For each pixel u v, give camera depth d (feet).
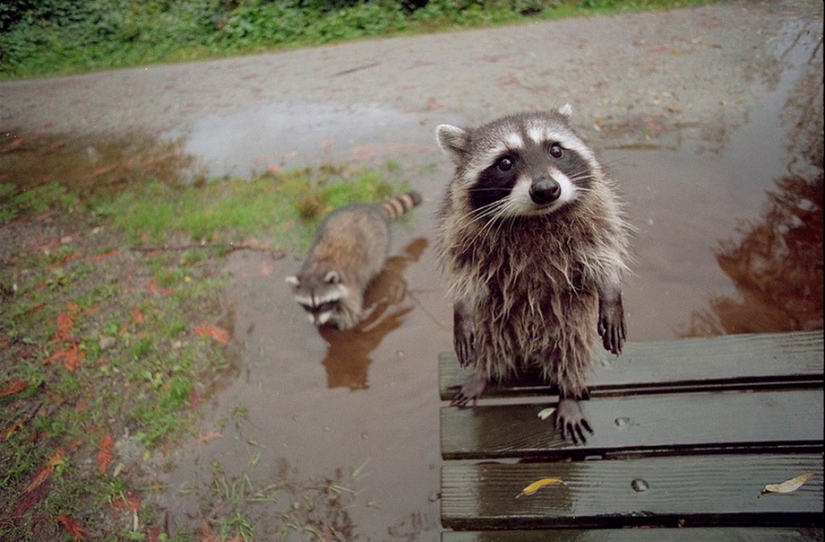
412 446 3.03
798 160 4.61
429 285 4.12
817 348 2.57
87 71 8.04
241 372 3.48
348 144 5.71
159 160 5.83
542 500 2.23
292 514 2.76
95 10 8.45
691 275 3.72
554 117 2.42
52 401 3.35
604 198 2.31
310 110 6.54
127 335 3.71
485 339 2.53
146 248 4.48
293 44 8.77
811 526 2.06
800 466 2.19
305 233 4.51
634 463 2.29
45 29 7.93
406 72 7.25
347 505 2.78
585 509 2.18
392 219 4.48
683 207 4.23
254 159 5.66
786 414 2.36
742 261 3.79
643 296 3.61
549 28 8.11
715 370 2.56
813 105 5.29
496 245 2.29
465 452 2.46
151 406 3.28
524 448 2.43
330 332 3.75
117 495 2.85
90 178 5.58
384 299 4.03
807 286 3.59
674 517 2.12
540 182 2.06
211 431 3.15
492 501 2.25
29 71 7.72
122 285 4.16
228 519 2.74
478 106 6.12
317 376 3.46
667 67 6.40
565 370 2.47
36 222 4.97
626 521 2.15
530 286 2.31
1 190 5.44
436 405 3.24
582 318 2.40
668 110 5.51
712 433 2.34
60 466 2.98
